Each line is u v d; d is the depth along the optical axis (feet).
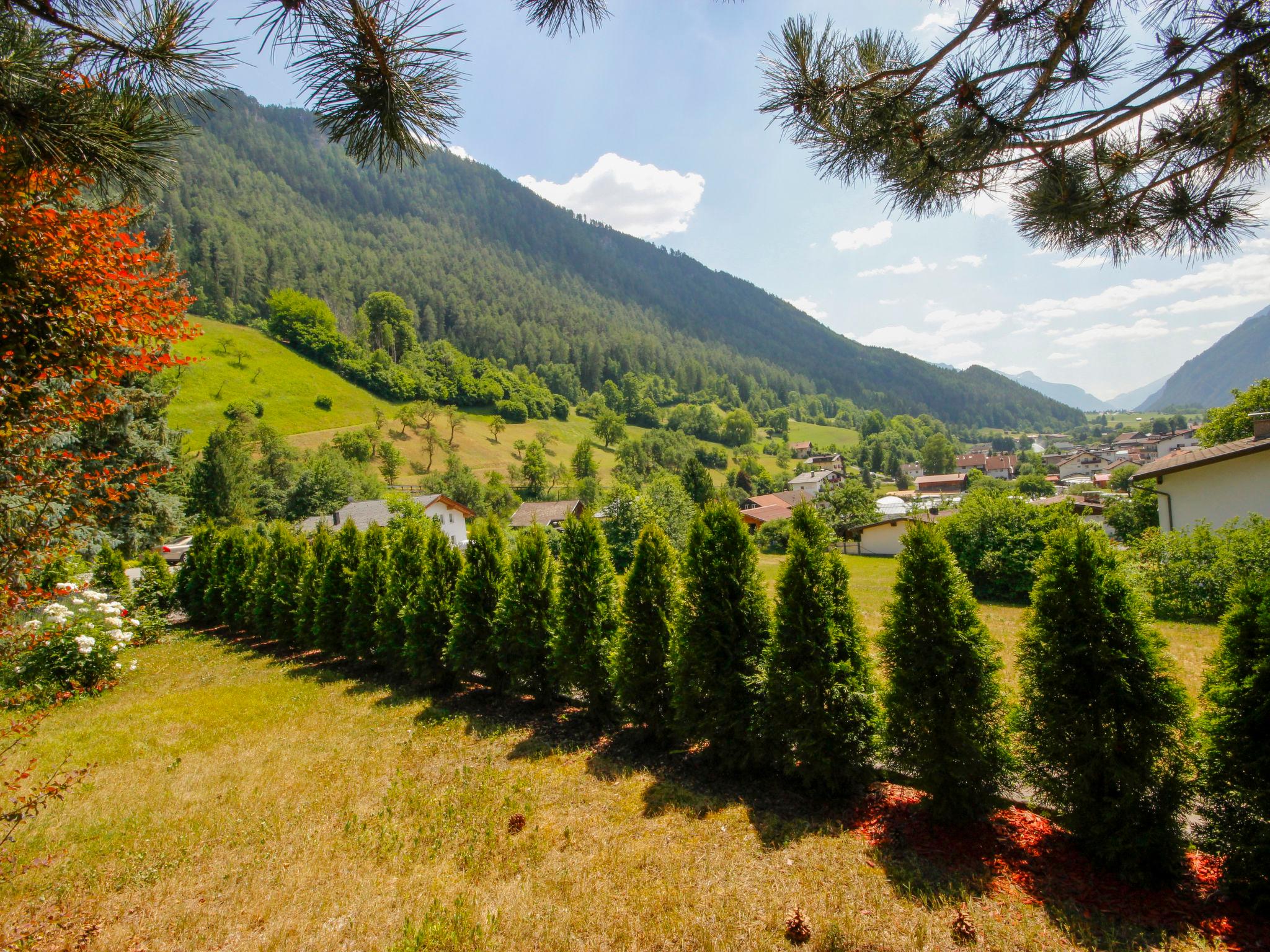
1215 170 12.02
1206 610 46.78
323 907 15.87
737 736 22.93
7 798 22.16
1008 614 61.41
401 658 41.47
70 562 37.63
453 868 17.72
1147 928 13.23
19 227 9.96
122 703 38.24
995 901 14.51
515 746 28.02
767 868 16.67
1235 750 13.99
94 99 8.20
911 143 11.34
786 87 11.27
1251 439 56.54
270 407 238.68
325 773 25.50
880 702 20.85
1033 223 13.56
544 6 8.61
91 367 12.19
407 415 261.65
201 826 20.85
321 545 54.34
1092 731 15.80
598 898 15.62
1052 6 9.19
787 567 22.11
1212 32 9.30
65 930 14.93
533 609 33.24
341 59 7.10
